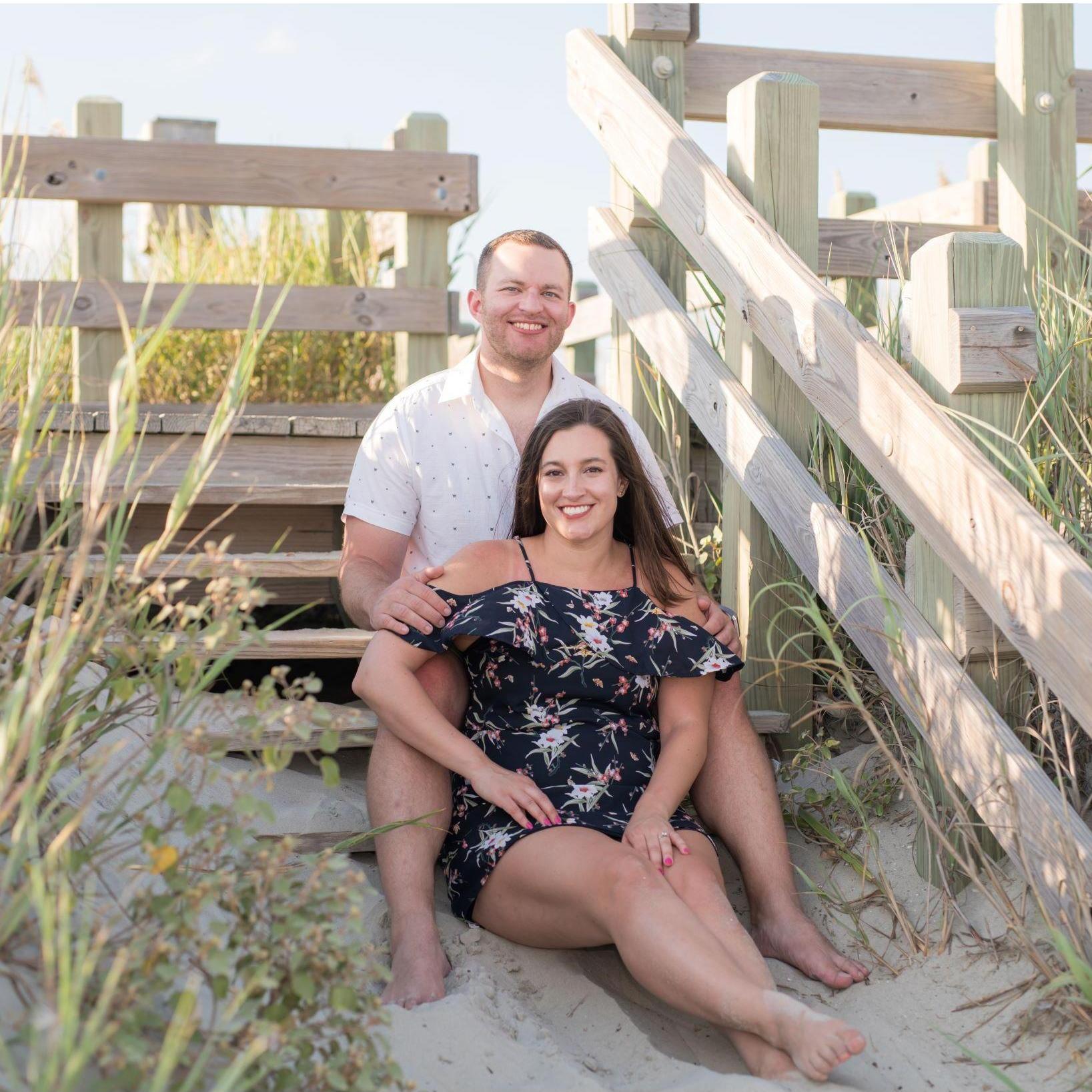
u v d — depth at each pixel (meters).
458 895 2.42
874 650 2.50
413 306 4.89
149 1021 1.52
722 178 2.88
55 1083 1.40
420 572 2.59
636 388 3.58
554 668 2.48
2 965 1.61
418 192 4.91
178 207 6.17
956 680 2.27
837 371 2.51
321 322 4.80
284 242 5.93
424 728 2.44
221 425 1.84
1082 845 2.02
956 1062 1.99
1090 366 2.68
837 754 2.95
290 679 3.70
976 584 2.19
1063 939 1.92
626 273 3.42
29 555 1.87
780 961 2.36
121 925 1.74
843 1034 1.85
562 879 2.20
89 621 1.75
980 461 2.17
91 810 2.15
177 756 1.76
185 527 3.72
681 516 3.52
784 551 2.99
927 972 2.22
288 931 1.61
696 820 2.66
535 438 2.64
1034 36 3.70
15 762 1.50
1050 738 2.22
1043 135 3.72
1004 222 3.80
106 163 4.56
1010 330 2.33
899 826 2.63
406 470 2.96
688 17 3.41
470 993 2.15
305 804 2.68
